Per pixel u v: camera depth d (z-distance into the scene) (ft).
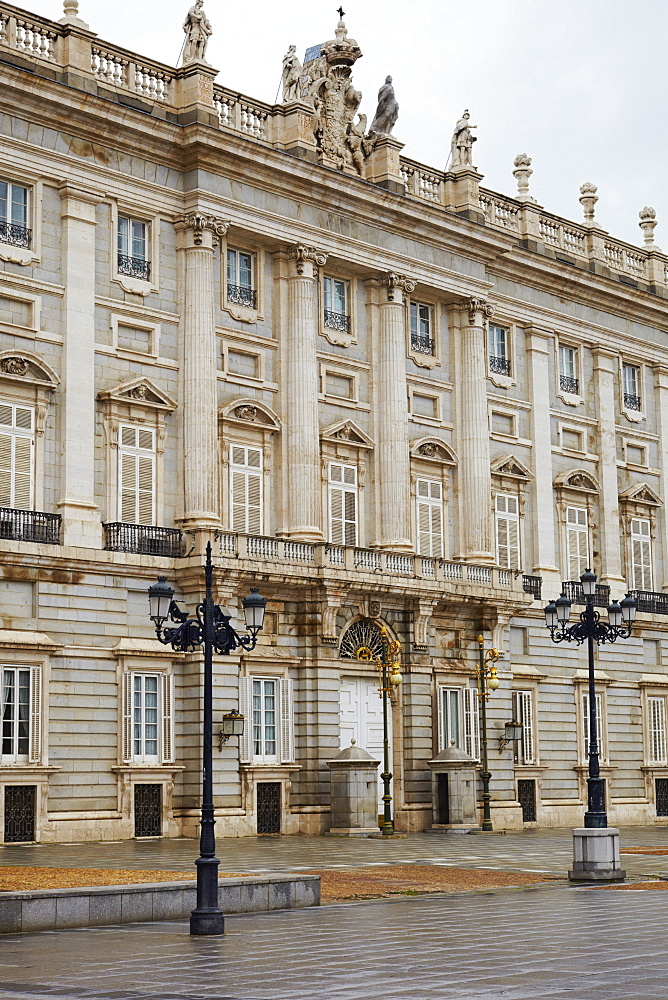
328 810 155.43
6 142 139.54
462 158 184.44
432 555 175.83
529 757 183.93
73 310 143.02
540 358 195.83
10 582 134.82
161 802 143.64
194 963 63.46
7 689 133.39
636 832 178.81
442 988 56.08
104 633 141.08
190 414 150.82
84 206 145.38
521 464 189.57
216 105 157.58
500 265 190.60
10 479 136.98
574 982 57.62
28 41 143.64
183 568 145.69
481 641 172.35
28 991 55.98
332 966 62.44
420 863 115.96
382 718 165.78
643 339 213.87
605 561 201.98
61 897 76.43
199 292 152.76
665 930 74.90
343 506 166.30
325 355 165.99
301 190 162.81
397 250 174.09
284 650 155.12
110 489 144.77
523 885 100.07
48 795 134.72
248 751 149.48
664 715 206.08
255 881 84.48
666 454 215.31
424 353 179.32
